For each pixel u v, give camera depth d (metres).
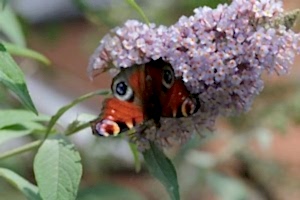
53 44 1.54
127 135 0.88
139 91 0.85
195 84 0.86
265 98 1.32
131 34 0.87
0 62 0.85
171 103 0.85
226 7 0.86
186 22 0.86
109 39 0.88
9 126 0.94
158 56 0.86
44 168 0.86
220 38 0.86
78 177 0.86
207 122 0.88
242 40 0.85
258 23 0.86
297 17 0.86
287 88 1.34
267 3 0.86
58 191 0.85
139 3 1.38
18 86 0.85
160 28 0.87
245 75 0.86
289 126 1.43
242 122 1.28
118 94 0.84
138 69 0.85
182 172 1.23
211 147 1.38
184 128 0.88
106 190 1.14
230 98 0.87
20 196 1.27
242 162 1.30
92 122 0.85
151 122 0.86
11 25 1.08
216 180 1.24
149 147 0.88
